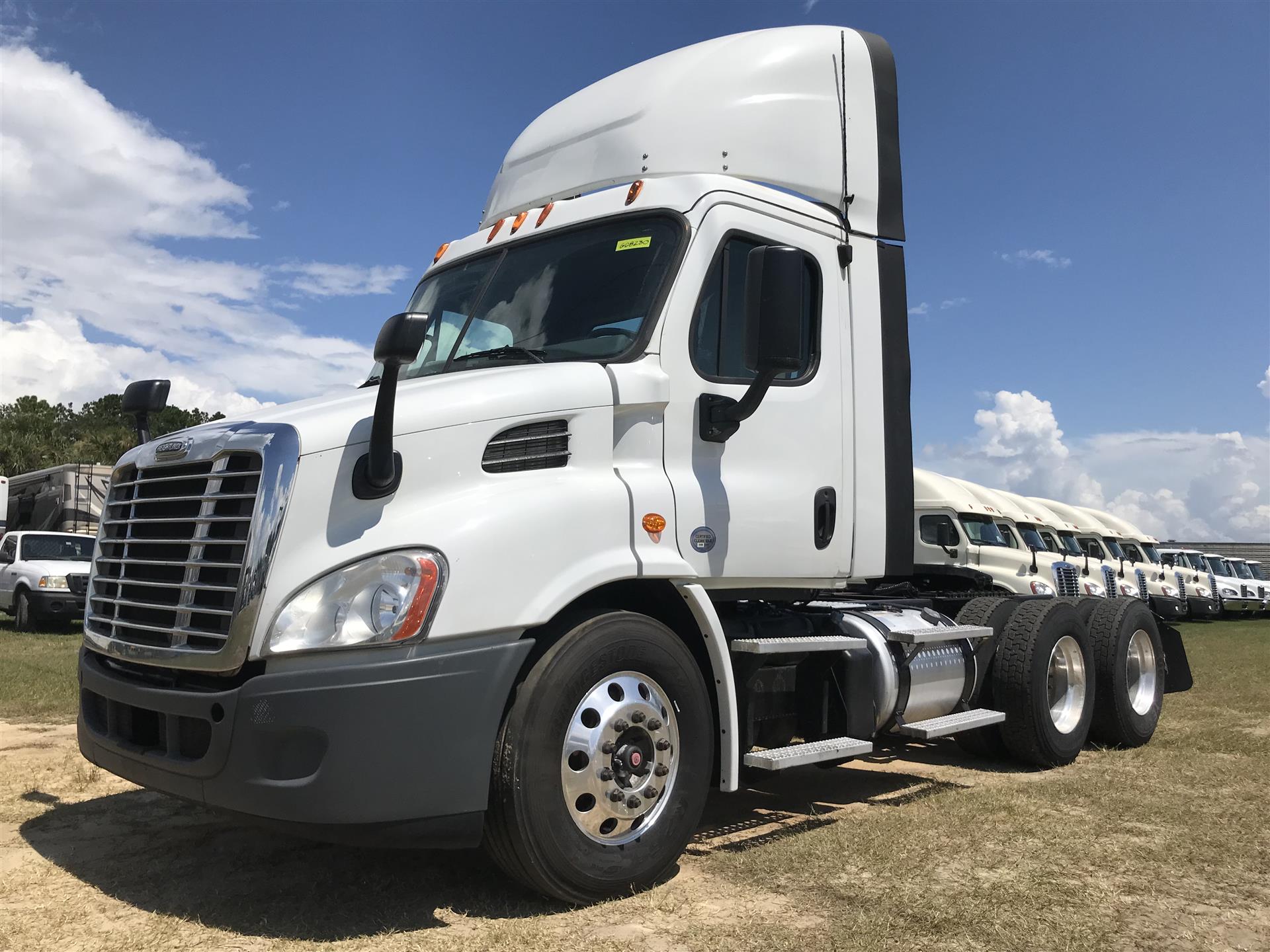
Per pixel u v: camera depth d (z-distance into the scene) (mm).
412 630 3342
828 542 4887
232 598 3385
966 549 15383
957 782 5961
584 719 3725
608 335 4348
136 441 4660
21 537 16906
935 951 3262
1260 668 12555
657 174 4875
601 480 3984
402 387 4078
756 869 4078
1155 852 4340
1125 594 23047
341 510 3461
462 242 5387
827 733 4840
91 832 4625
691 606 4129
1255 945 3361
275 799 3219
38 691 8938
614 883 3719
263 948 3268
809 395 4879
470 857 4254
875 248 5395
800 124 5195
